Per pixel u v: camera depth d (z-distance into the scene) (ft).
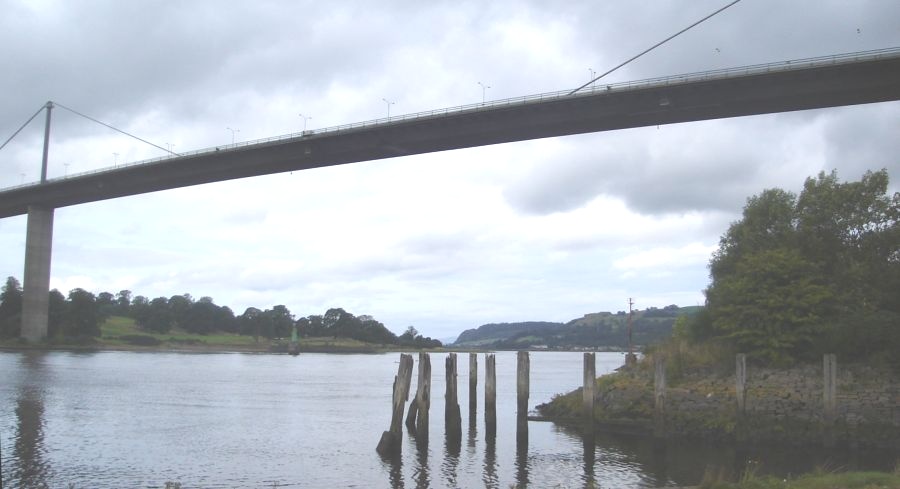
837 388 121.49
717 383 133.08
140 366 375.25
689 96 243.60
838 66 220.43
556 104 260.21
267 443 127.24
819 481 60.18
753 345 134.92
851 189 156.66
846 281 144.97
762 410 122.93
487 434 127.65
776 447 115.14
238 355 647.56
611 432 131.85
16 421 145.69
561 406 159.63
